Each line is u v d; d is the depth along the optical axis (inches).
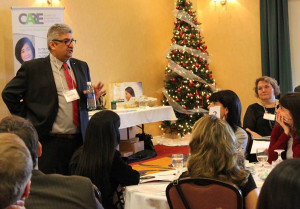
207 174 79.4
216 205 77.8
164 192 94.3
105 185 99.6
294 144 107.7
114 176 100.5
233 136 81.7
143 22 315.3
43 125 130.0
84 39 274.8
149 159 254.1
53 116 131.0
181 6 312.5
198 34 313.7
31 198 63.0
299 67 285.9
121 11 298.8
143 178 106.6
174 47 313.1
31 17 216.4
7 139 45.3
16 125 67.6
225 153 79.6
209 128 81.4
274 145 120.6
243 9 309.0
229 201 76.6
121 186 103.4
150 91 321.1
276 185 40.7
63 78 135.5
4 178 42.3
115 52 294.7
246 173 80.0
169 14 337.4
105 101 265.4
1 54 227.0
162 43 331.3
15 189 42.9
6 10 229.0
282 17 283.4
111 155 99.9
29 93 132.3
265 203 41.4
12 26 214.2
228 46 320.5
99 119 101.0
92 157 99.7
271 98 177.6
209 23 330.0
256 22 302.5
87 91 137.4
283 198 39.9
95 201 65.9
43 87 131.7
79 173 100.7
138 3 311.6
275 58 286.4
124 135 269.6
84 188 65.4
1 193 42.1
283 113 109.1
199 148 81.6
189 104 308.8
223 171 79.7
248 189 79.6
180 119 309.3
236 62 316.8
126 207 98.0
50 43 134.3
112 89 282.8
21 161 43.9
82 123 135.7
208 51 332.8
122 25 299.4
